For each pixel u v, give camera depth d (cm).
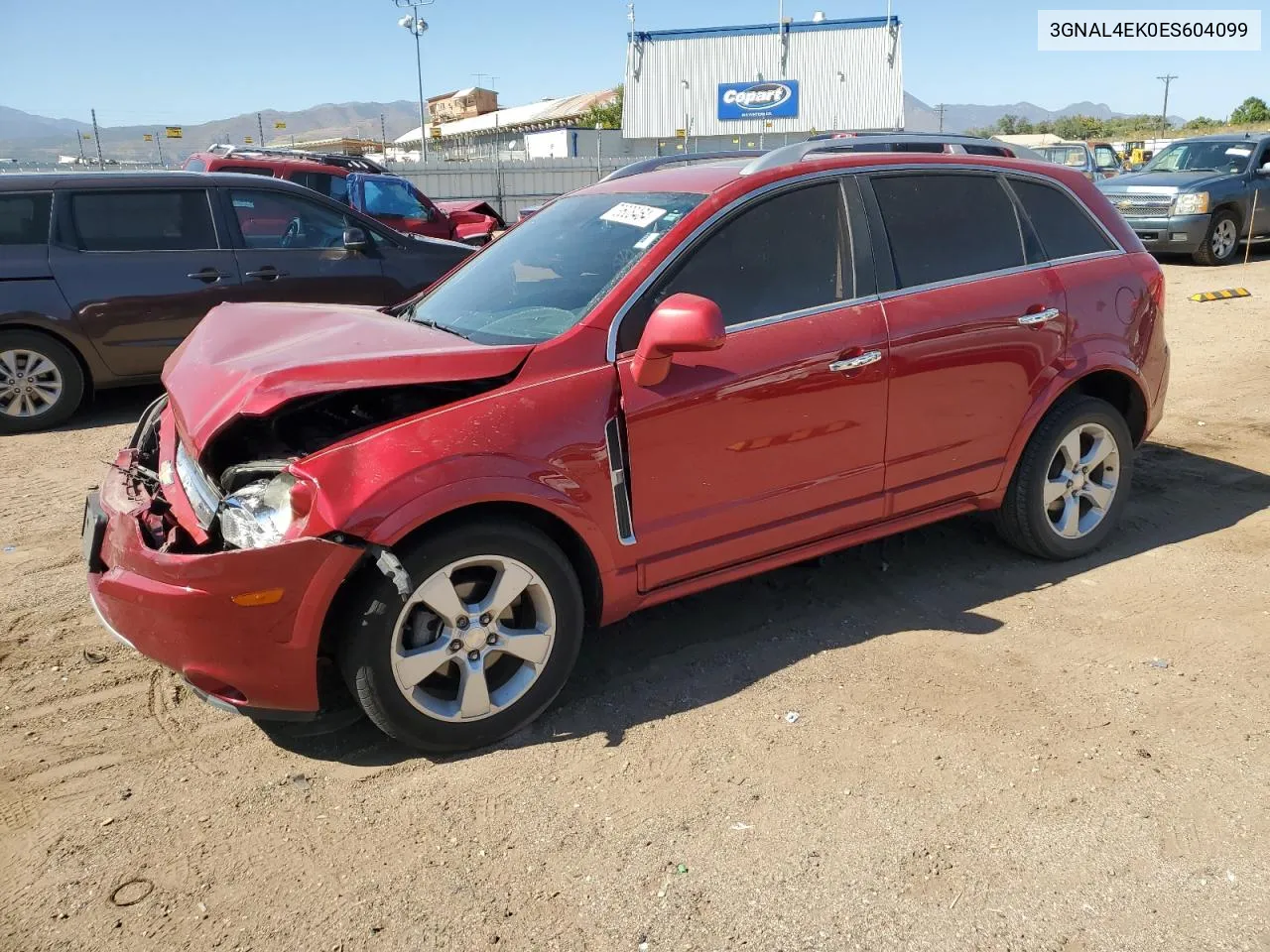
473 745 319
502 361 313
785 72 3838
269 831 283
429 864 269
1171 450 609
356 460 288
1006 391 407
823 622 399
